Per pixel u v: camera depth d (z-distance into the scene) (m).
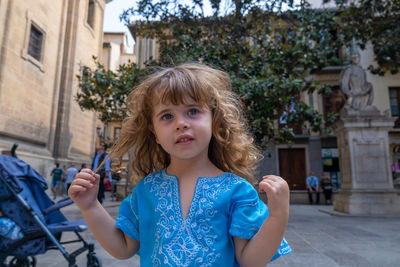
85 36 15.75
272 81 6.57
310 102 16.12
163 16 8.06
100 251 3.50
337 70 15.89
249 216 0.80
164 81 0.90
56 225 2.48
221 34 8.04
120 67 8.02
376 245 3.93
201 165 0.94
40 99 12.18
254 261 0.75
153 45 15.34
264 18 8.17
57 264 2.90
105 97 8.22
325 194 12.93
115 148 1.11
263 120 6.91
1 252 2.27
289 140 7.86
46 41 12.56
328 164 15.66
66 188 11.79
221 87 1.03
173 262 0.76
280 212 0.71
